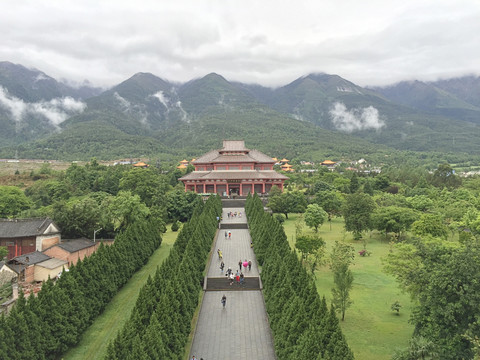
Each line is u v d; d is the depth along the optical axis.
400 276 57.09
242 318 58.31
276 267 59.50
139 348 38.28
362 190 169.62
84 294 57.38
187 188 171.12
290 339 42.53
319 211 117.00
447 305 41.56
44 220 92.00
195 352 49.44
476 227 86.88
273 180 169.75
